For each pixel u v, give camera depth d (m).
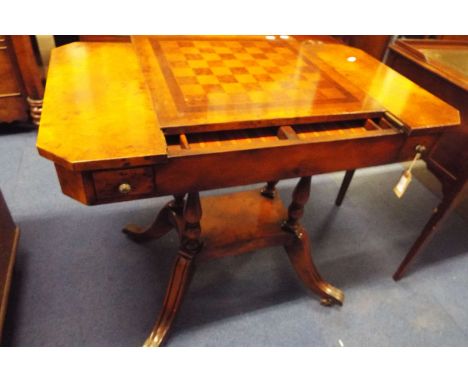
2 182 1.58
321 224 1.55
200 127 0.70
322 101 0.84
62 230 1.39
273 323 1.16
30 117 1.94
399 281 1.34
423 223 1.62
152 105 0.74
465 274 1.40
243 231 1.08
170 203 1.18
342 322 1.18
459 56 1.30
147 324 1.12
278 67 0.99
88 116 0.68
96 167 0.58
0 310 1.00
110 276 1.24
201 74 0.90
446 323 1.22
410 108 0.85
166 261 1.31
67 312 1.12
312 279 1.17
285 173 0.77
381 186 1.81
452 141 1.09
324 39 1.52
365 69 1.03
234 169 0.71
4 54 1.64
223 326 1.13
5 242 1.11
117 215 1.48
